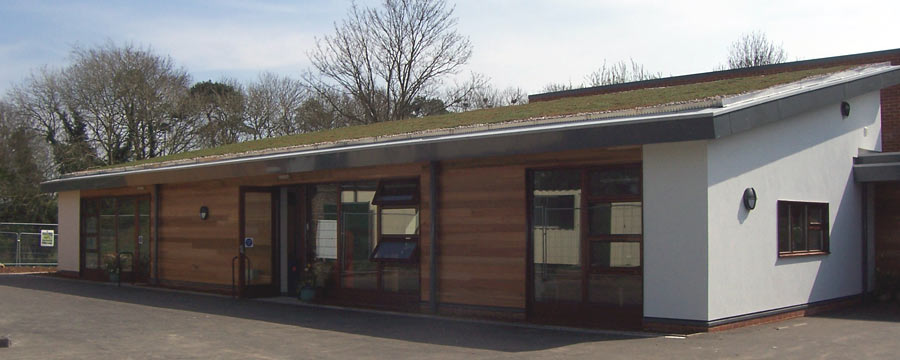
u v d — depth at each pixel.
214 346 10.17
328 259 15.93
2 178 39.28
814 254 13.02
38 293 17.66
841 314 12.91
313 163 14.80
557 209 12.19
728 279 10.73
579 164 11.77
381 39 43.34
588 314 11.75
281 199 17.08
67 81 40.97
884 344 9.66
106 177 20.48
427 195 13.52
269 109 50.19
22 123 40.69
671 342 9.85
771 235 11.82
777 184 12.02
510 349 9.69
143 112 41.72
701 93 13.93
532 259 12.43
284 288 16.94
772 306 11.79
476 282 12.89
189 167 17.61
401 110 43.19
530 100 26.52
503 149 11.91
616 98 16.16
